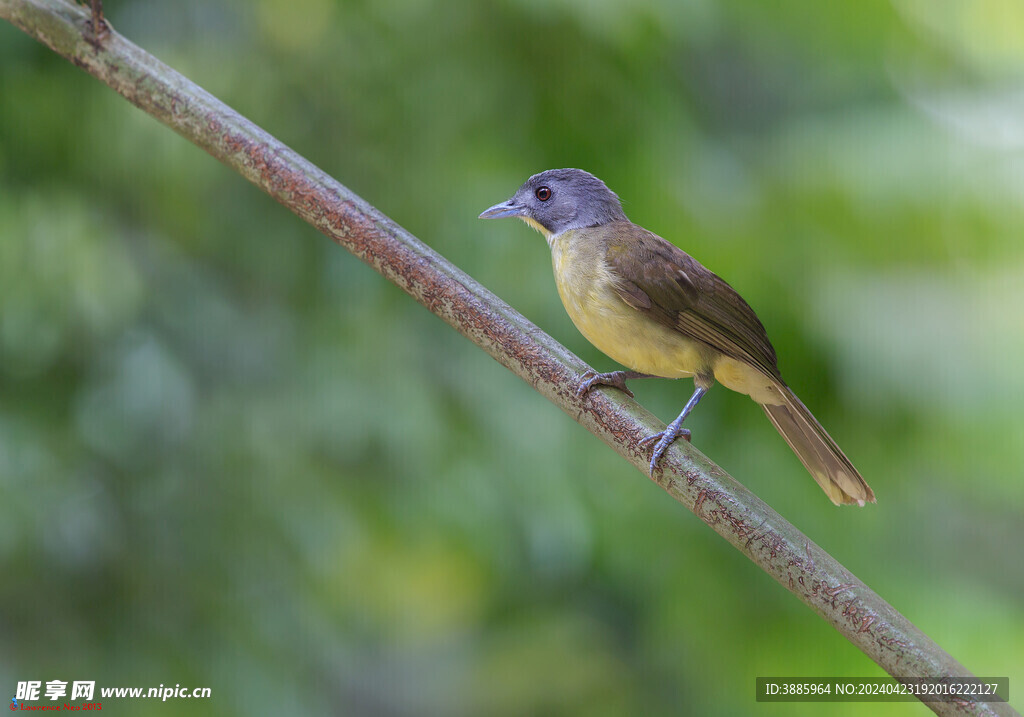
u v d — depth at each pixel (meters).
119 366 10.58
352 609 12.50
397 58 11.52
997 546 14.04
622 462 11.88
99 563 10.60
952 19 13.94
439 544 12.30
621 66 11.38
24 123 10.78
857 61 13.61
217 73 11.30
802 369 11.69
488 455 11.30
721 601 12.20
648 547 12.17
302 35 11.62
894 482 12.23
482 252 11.22
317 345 11.30
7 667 10.10
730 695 12.16
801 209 12.36
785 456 11.91
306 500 11.12
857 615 4.34
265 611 11.06
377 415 11.05
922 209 12.69
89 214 10.70
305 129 11.60
